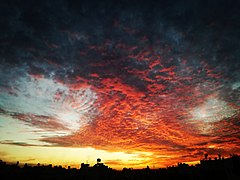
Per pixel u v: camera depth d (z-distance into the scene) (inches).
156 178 2321.6
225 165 1888.5
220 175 1849.2
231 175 1764.3
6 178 2134.6
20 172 2347.4
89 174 2716.5
